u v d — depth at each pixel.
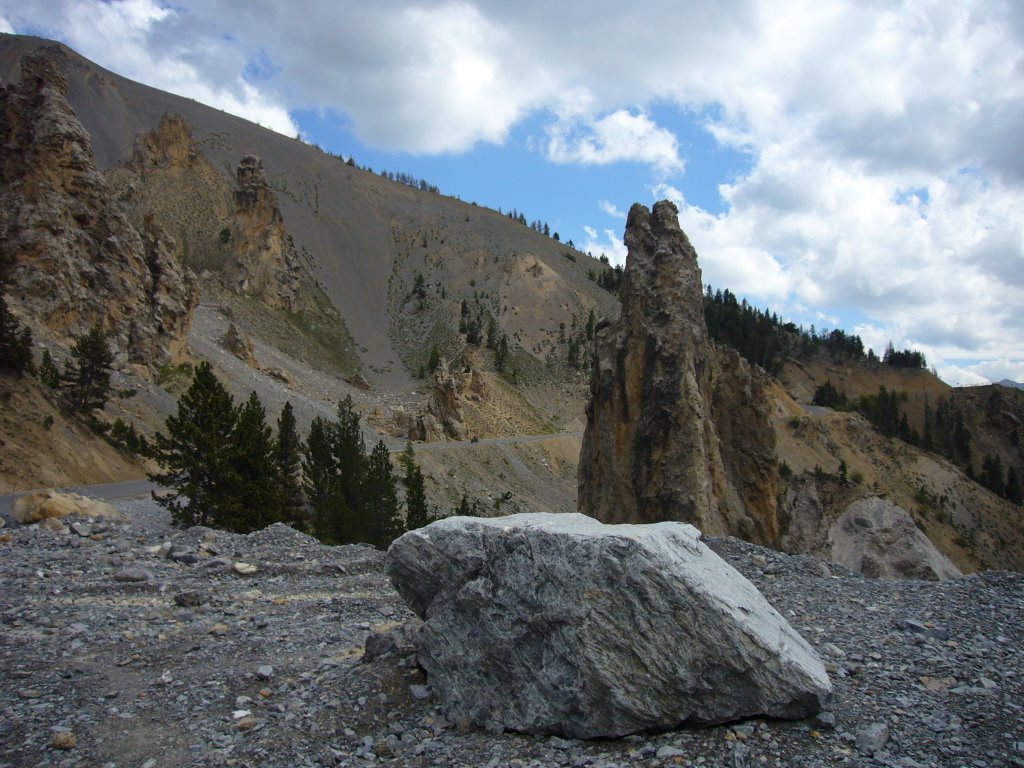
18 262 63.81
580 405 161.88
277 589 19.81
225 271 166.12
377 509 52.66
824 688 9.52
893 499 120.00
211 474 32.59
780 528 56.16
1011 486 144.88
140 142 195.62
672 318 41.69
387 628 15.91
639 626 9.66
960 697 10.16
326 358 161.12
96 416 57.19
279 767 9.55
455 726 10.61
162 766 9.52
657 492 39.66
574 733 9.82
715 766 8.62
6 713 10.95
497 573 10.81
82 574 19.91
